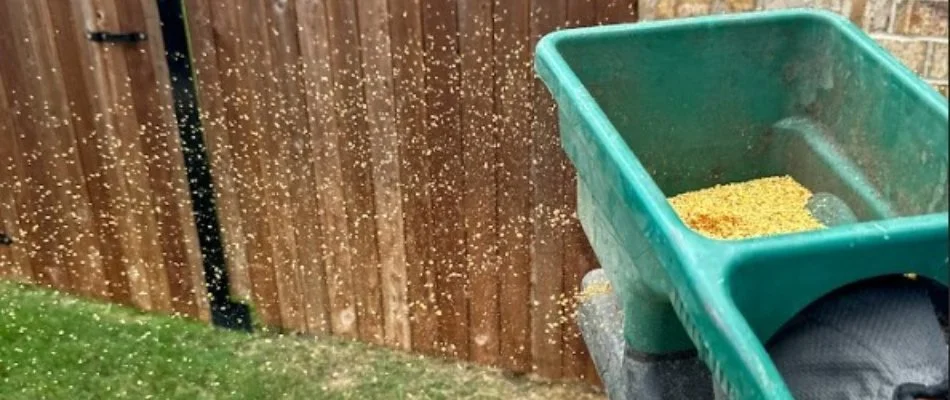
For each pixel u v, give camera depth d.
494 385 3.34
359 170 3.12
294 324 3.60
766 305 1.26
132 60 3.13
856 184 1.81
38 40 3.19
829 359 1.33
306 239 3.35
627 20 2.55
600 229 1.74
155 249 3.55
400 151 3.03
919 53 2.12
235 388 3.41
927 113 1.57
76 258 3.68
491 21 2.70
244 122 3.15
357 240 3.28
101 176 3.43
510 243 3.09
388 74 2.89
